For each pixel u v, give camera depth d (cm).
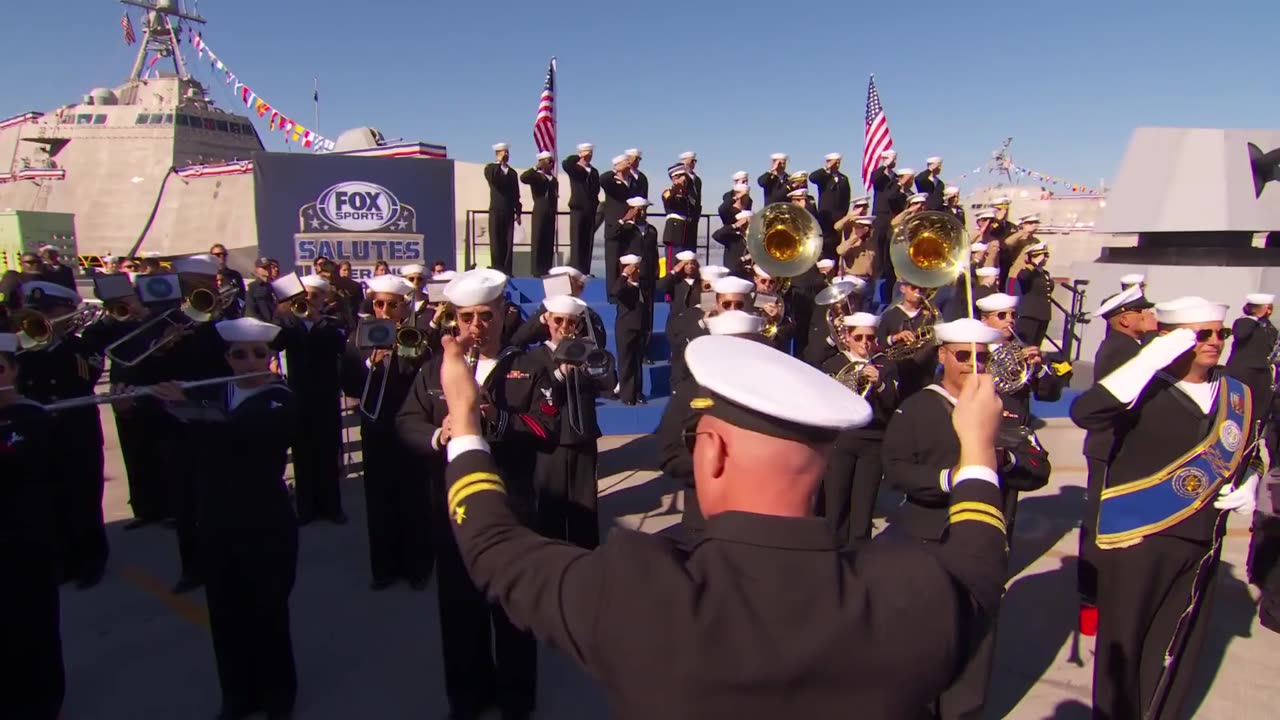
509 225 1095
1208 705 370
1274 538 426
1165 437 304
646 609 111
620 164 1000
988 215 1042
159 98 3028
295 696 356
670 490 674
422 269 663
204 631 438
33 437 316
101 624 444
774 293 618
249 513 327
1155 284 1108
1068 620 450
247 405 324
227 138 3177
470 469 141
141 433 576
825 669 107
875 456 468
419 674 393
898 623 112
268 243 1185
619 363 841
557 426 355
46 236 2248
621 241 984
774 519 119
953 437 314
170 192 2833
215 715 359
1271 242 1120
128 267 841
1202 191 1098
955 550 129
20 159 3122
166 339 462
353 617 453
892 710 109
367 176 1215
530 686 349
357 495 666
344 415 896
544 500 393
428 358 473
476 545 133
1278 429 398
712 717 107
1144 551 308
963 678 297
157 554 544
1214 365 307
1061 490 689
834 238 1180
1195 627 314
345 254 1216
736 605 110
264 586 334
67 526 487
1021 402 393
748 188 1029
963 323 321
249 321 335
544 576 124
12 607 321
